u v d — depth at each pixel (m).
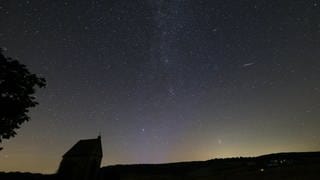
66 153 38.91
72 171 36.88
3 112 16.44
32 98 17.91
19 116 17.38
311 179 27.55
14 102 16.73
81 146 39.59
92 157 37.78
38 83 17.91
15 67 16.89
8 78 16.44
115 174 40.38
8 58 16.94
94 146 38.88
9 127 16.95
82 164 36.97
